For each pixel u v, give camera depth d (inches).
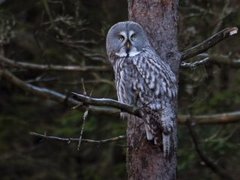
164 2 358.3
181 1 524.1
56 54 621.3
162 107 346.6
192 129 562.3
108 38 376.8
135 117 353.7
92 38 574.9
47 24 551.5
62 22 541.3
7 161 753.0
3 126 761.0
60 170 786.2
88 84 629.0
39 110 805.2
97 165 761.0
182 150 603.8
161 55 358.3
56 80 577.9
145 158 350.9
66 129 689.6
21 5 633.6
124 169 669.9
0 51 560.4
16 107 807.7
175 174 351.3
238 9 582.2
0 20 553.0
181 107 582.9
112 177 741.3
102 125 687.7
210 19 570.9
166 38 358.3
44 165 780.6
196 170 650.2
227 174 579.8
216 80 661.3
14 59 594.2
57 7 564.7
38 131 711.7
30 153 765.3
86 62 621.3
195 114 630.5
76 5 537.3
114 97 616.1
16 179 778.8
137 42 361.1
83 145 751.1
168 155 343.6
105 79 600.4
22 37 700.7
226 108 649.0
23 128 735.7
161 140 346.9
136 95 355.3
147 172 350.0
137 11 362.3
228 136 598.5
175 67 358.3
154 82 350.3
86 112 321.4
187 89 574.2
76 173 786.8
